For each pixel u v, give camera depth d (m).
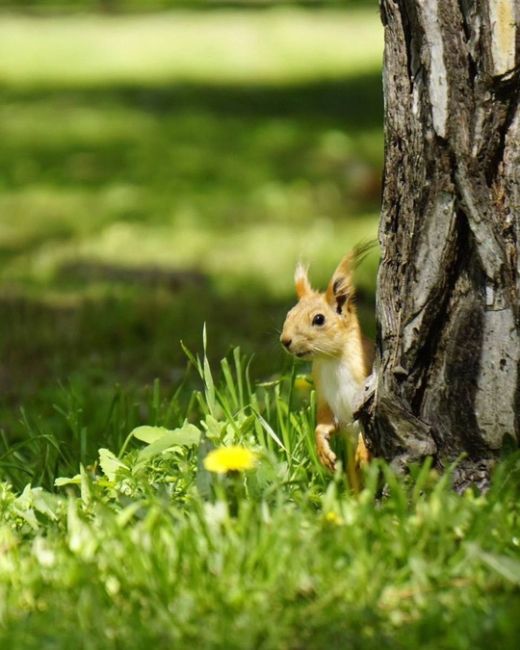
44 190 21.86
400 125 7.34
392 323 7.47
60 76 35.88
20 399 11.67
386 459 7.56
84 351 13.31
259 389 9.26
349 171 22.06
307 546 6.30
